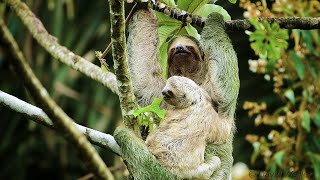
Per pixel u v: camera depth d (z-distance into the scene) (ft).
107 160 62.90
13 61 22.77
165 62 42.04
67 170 70.33
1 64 60.64
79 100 61.77
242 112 65.05
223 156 37.68
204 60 40.81
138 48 40.91
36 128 67.00
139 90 40.45
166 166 35.83
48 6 58.95
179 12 39.81
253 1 57.06
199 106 37.19
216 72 39.14
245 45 63.82
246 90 64.49
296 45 50.39
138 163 34.55
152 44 40.98
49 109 24.73
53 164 69.82
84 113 61.98
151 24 41.27
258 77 63.87
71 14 59.82
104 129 60.75
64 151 68.54
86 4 61.77
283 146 50.62
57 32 58.85
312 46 50.11
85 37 60.44
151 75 40.75
